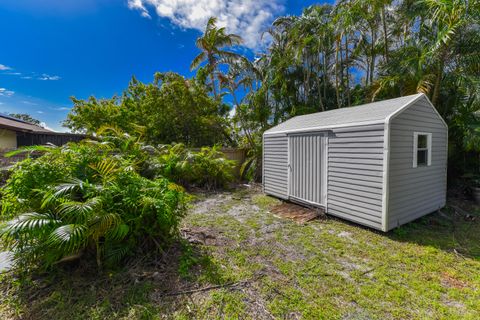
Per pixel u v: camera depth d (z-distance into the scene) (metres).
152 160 6.68
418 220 4.12
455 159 5.96
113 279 2.27
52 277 2.25
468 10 4.76
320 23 8.23
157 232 2.77
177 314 1.88
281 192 5.71
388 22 8.04
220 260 2.76
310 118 5.64
